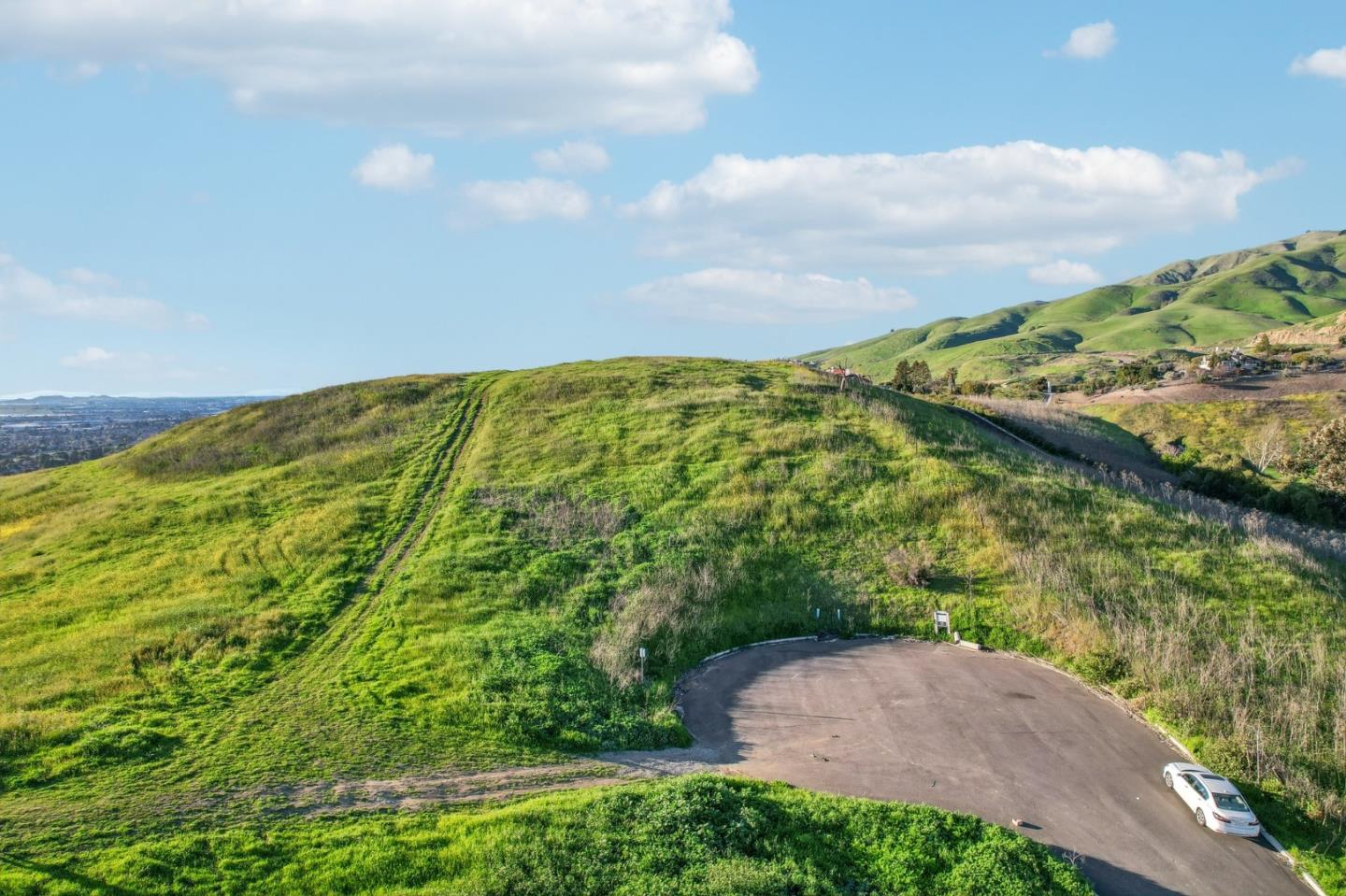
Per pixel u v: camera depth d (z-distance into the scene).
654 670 31.53
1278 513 59.47
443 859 18.98
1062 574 36.69
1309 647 31.52
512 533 41.16
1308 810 23.59
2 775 22.02
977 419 71.50
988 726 28.06
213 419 63.50
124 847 18.88
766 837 20.58
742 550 40.16
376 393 65.25
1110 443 74.12
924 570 38.44
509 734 25.61
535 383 65.56
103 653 29.84
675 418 55.47
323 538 41.31
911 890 19.34
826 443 50.66
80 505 48.56
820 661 33.31
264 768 22.78
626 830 20.20
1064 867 20.44
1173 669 29.72
